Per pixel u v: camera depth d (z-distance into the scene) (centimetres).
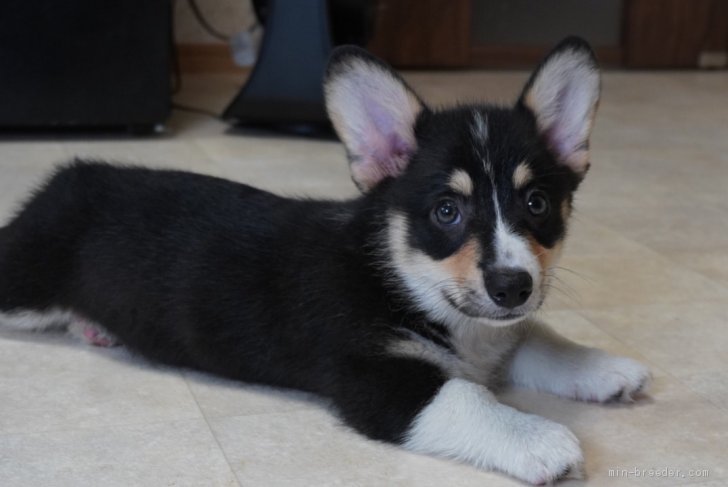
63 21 167
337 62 96
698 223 137
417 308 94
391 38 262
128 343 101
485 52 268
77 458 88
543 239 93
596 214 139
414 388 91
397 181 96
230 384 98
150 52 173
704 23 275
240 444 90
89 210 103
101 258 101
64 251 103
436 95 221
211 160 160
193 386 98
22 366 100
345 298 94
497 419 88
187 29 243
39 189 107
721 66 278
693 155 176
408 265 94
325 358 94
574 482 87
